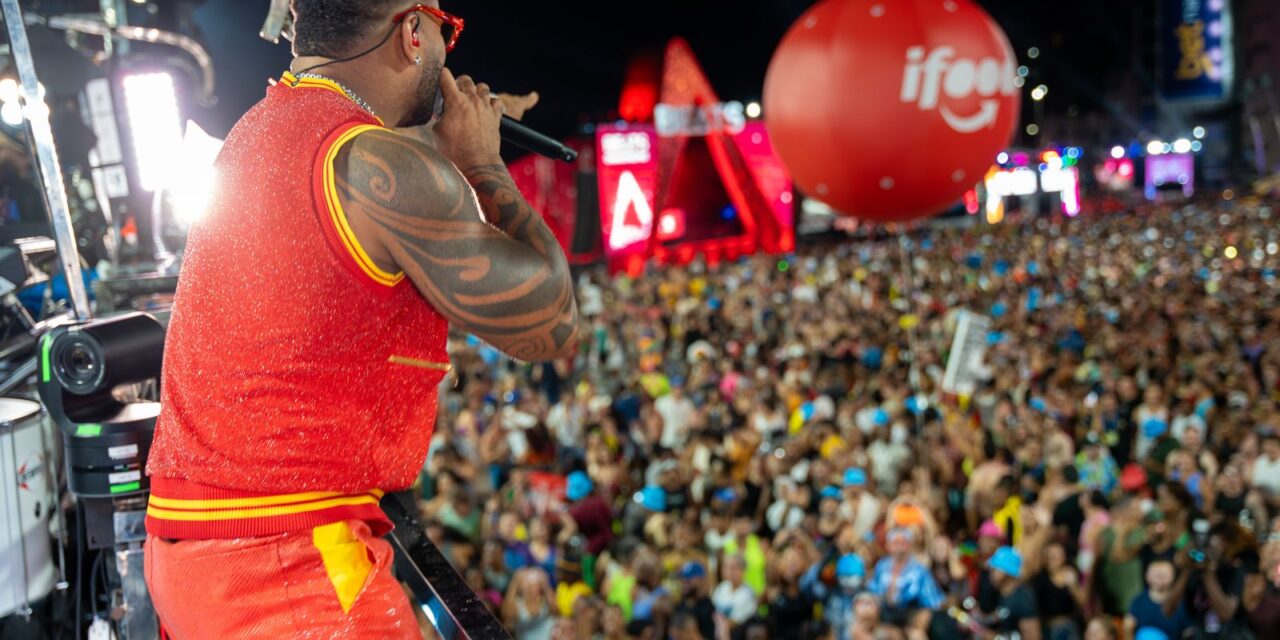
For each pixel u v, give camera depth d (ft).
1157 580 22.26
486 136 4.27
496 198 4.10
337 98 3.83
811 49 18.33
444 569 4.26
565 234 99.66
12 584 6.64
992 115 17.92
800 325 53.36
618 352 50.93
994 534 24.45
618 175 100.83
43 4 12.62
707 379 40.81
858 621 21.84
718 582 26.23
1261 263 81.97
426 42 4.04
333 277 3.61
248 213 3.65
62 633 7.79
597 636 23.03
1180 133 209.77
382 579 4.00
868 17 17.74
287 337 3.61
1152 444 33.04
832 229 148.15
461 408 37.68
